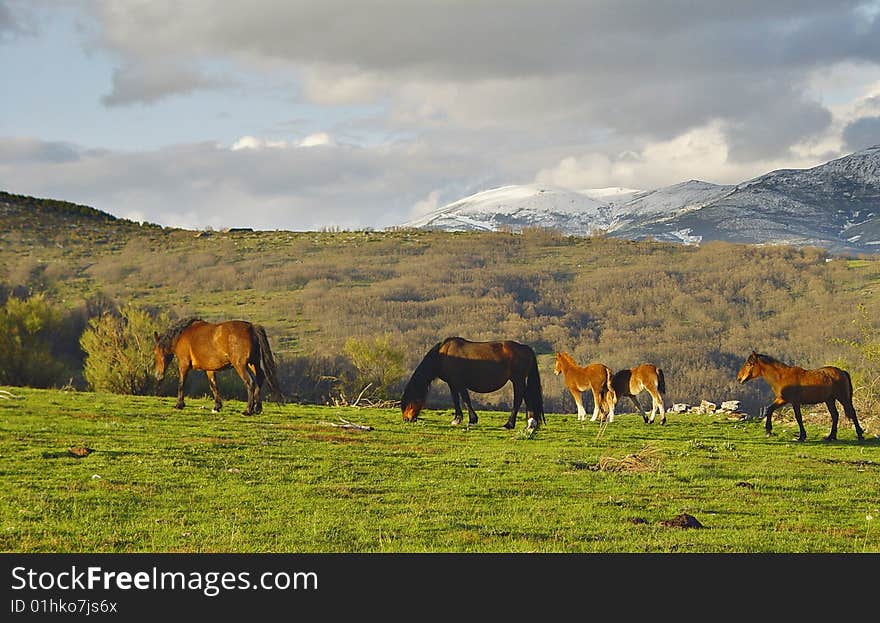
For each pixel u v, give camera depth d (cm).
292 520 1310
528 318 12000
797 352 10319
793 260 15388
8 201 14250
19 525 1236
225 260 13900
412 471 1709
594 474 1722
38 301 4084
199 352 2466
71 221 14388
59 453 1719
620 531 1291
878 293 13075
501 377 2433
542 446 2122
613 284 14012
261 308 11275
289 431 2180
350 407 3030
